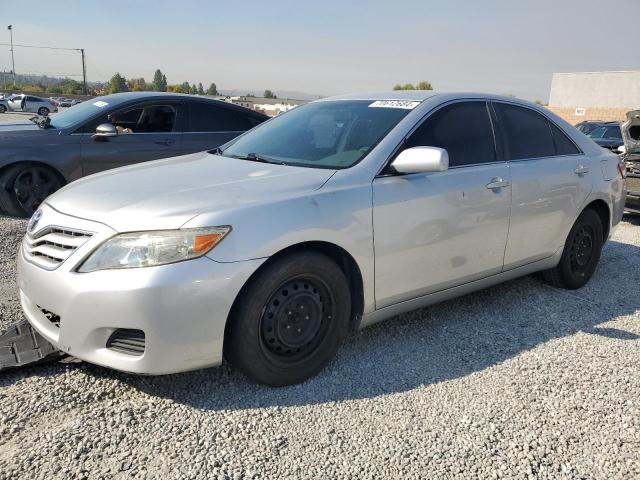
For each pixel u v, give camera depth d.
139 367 2.59
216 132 7.21
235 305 2.74
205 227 2.60
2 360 2.94
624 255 5.97
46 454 2.35
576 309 4.27
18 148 6.09
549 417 2.78
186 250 2.56
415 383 3.07
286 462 2.38
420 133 3.52
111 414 2.66
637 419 2.79
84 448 2.40
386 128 3.48
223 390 2.91
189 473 2.29
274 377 2.90
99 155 6.50
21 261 3.01
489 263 3.86
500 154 3.94
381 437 2.58
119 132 6.66
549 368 3.28
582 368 3.29
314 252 2.93
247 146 3.94
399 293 3.36
